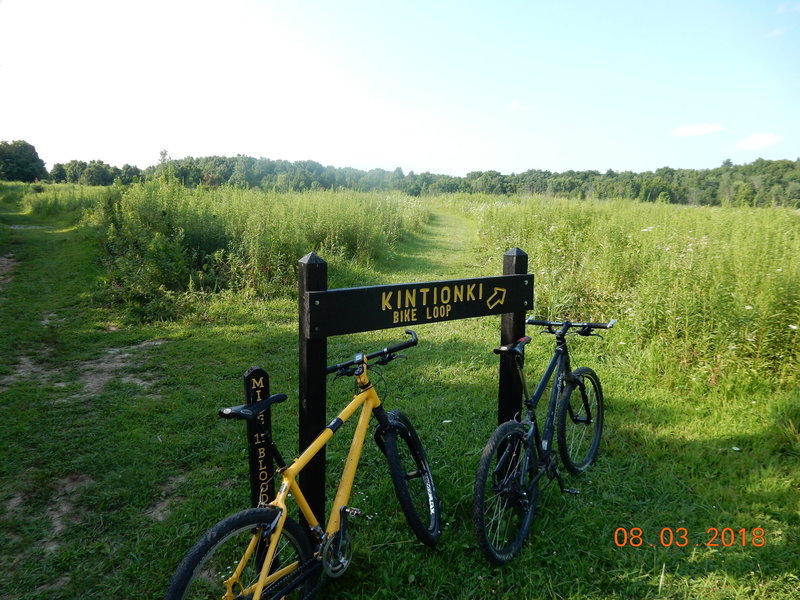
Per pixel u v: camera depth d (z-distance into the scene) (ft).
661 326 19.51
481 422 15.14
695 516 10.73
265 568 6.92
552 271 27.45
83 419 15.46
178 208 38.27
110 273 31.09
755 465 12.53
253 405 7.55
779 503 11.06
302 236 37.47
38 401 16.72
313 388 8.65
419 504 10.13
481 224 62.85
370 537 10.09
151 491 11.91
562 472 12.33
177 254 30.83
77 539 10.29
